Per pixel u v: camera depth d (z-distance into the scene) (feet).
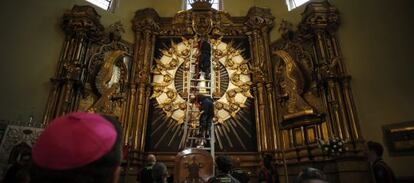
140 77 35.76
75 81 30.73
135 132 32.50
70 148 2.92
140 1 42.34
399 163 23.12
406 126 23.52
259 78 35.42
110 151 3.17
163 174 15.96
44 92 29.76
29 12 31.42
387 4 27.81
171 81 36.86
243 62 37.78
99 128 3.29
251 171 31.09
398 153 23.39
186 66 37.29
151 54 38.14
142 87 35.17
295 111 31.35
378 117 25.57
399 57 25.55
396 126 24.13
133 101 34.45
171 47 39.17
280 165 30.40
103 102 32.89
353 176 24.12
